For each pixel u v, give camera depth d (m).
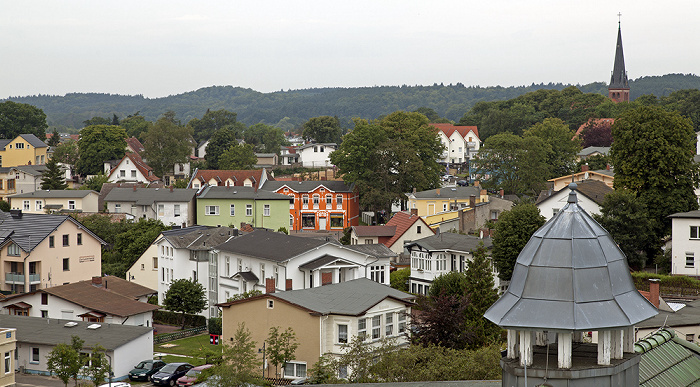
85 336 63.59
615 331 17.28
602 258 17.11
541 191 129.62
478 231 105.06
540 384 16.78
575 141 158.00
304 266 73.19
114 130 193.12
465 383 24.94
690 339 50.06
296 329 54.91
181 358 66.94
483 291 60.94
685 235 75.31
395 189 139.50
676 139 84.94
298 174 195.50
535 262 17.25
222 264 82.50
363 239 102.81
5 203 140.88
